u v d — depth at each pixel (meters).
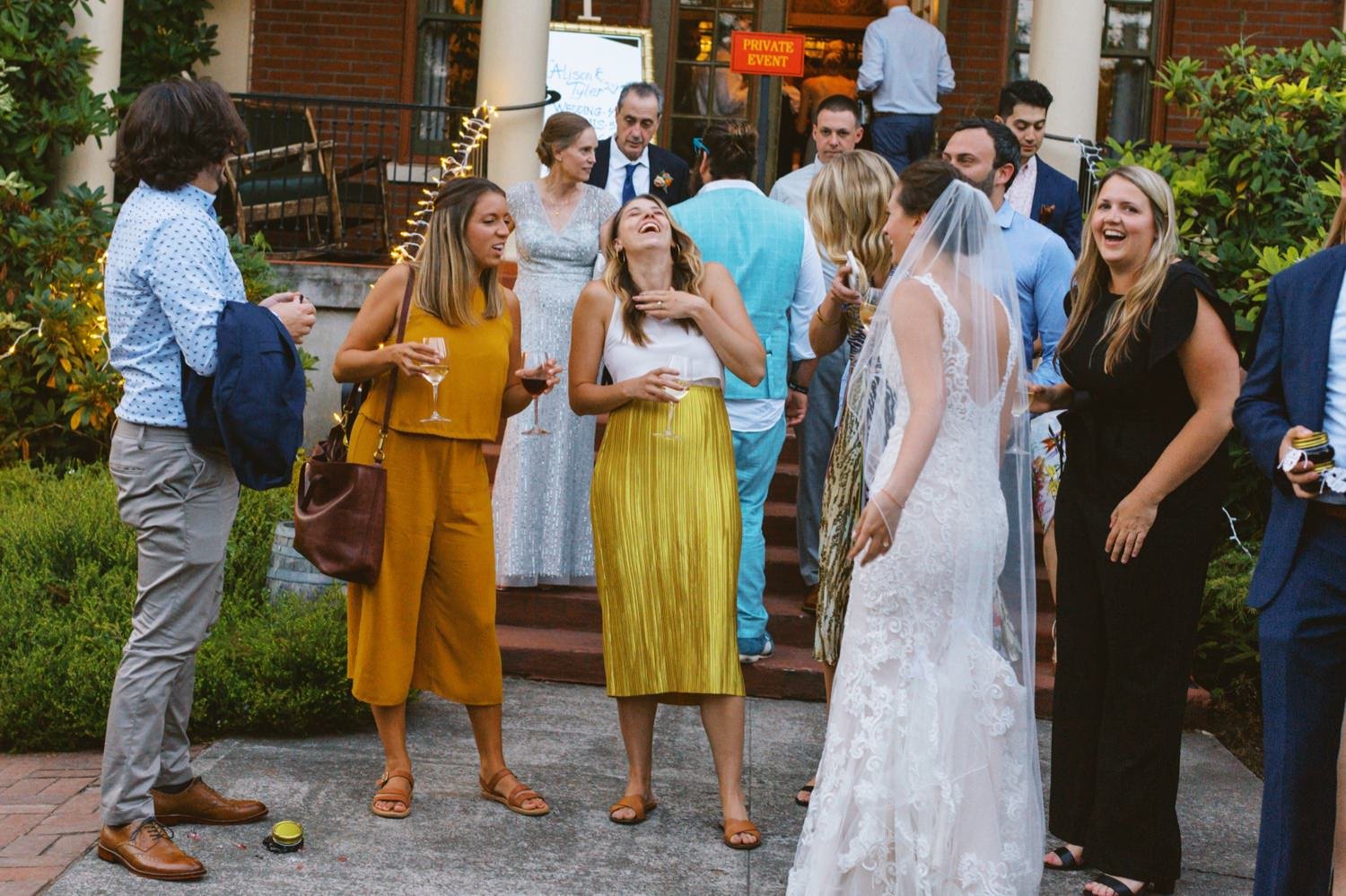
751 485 5.54
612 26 9.72
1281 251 6.52
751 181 5.39
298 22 10.48
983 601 3.62
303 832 4.18
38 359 7.46
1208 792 5.00
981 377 3.58
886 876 3.53
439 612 4.46
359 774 4.70
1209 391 3.87
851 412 4.41
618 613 4.31
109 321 3.82
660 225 4.36
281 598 5.60
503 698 5.61
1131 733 4.01
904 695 3.54
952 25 10.62
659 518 4.28
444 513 4.41
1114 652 4.03
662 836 4.30
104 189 8.45
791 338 5.45
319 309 8.26
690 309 4.31
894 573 3.56
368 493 4.29
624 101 7.13
